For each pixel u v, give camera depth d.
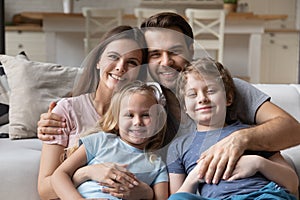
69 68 2.38
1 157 1.89
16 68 2.32
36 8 6.74
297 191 1.75
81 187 1.64
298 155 2.05
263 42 6.48
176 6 6.84
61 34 6.10
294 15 6.89
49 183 1.67
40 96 2.26
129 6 6.96
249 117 1.86
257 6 6.86
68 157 1.70
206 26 5.64
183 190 1.64
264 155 1.73
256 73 5.96
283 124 1.74
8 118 2.35
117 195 1.60
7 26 6.17
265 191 1.56
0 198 1.82
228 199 1.56
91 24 5.67
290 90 2.49
